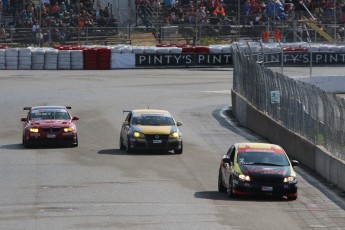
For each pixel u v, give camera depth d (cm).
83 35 16300
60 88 12575
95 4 17412
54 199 5506
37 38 16062
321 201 5666
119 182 6222
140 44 16450
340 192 6044
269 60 11256
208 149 8081
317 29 15788
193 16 16788
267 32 15450
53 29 16162
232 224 4744
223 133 9144
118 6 17138
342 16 16512
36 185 6066
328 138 6706
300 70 13588
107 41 16400
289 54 13675
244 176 5550
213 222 4781
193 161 7356
